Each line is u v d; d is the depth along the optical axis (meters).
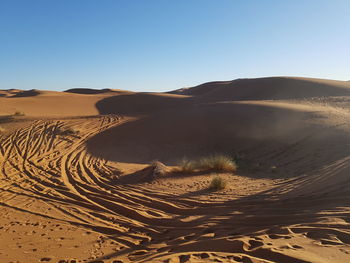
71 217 6.70
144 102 48.50
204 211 6.34
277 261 3.01
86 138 18.11
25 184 9.81
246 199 6.75
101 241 5.27
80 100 48.59
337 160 9.69
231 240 3.90
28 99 43.22
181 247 4.20
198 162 12.39
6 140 16.95
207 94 59.19
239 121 19.09
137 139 17.53
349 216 4.16
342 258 2.86
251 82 57.47
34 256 4.70
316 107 23.08
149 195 8.02
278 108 21.55
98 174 11.05
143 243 5.05
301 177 8.38
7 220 6.59
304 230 3.93
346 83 49.47
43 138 17.61
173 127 19.09
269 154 13.36
